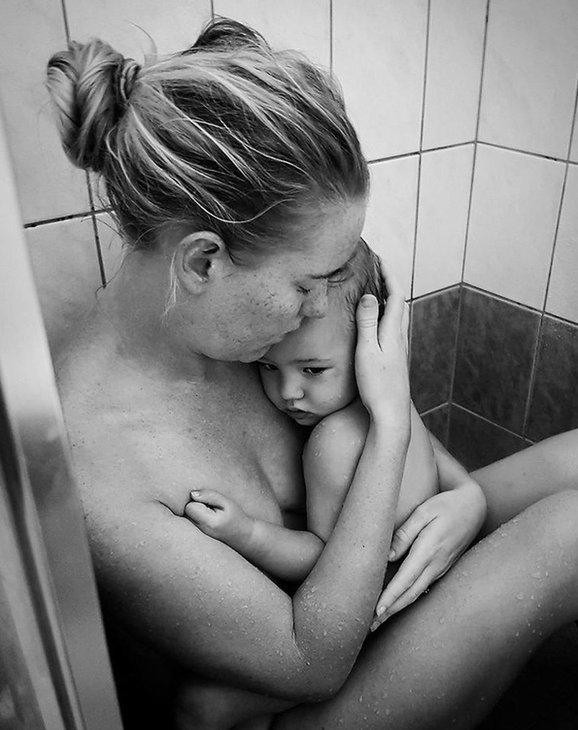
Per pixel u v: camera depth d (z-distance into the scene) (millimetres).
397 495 741
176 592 644
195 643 663
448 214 1380
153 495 676
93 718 349
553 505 830
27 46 801
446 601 774
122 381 696
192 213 579
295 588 822
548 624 796
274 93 569
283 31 1014
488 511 970
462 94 1275
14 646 324
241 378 814
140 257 647
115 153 592
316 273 632
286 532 766
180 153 562
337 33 1068
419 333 1467
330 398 805
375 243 1293
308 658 687
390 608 774
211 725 745
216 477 737
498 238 1378
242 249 591
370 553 708
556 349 1355
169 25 907
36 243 889
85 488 638
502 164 1315
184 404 734
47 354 263
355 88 1128
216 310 632
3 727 369
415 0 1127
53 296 928
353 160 604
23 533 285
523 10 1180
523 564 783
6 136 233
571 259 1268
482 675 764
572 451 951
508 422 1515
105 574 639
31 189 859
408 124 1225
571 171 1209
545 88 1196
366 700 748
